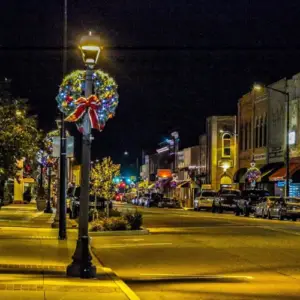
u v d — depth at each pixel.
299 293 14.17
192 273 17.45
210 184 85.12
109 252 22.98
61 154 27.53
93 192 37.97
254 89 72.56
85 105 15.53
